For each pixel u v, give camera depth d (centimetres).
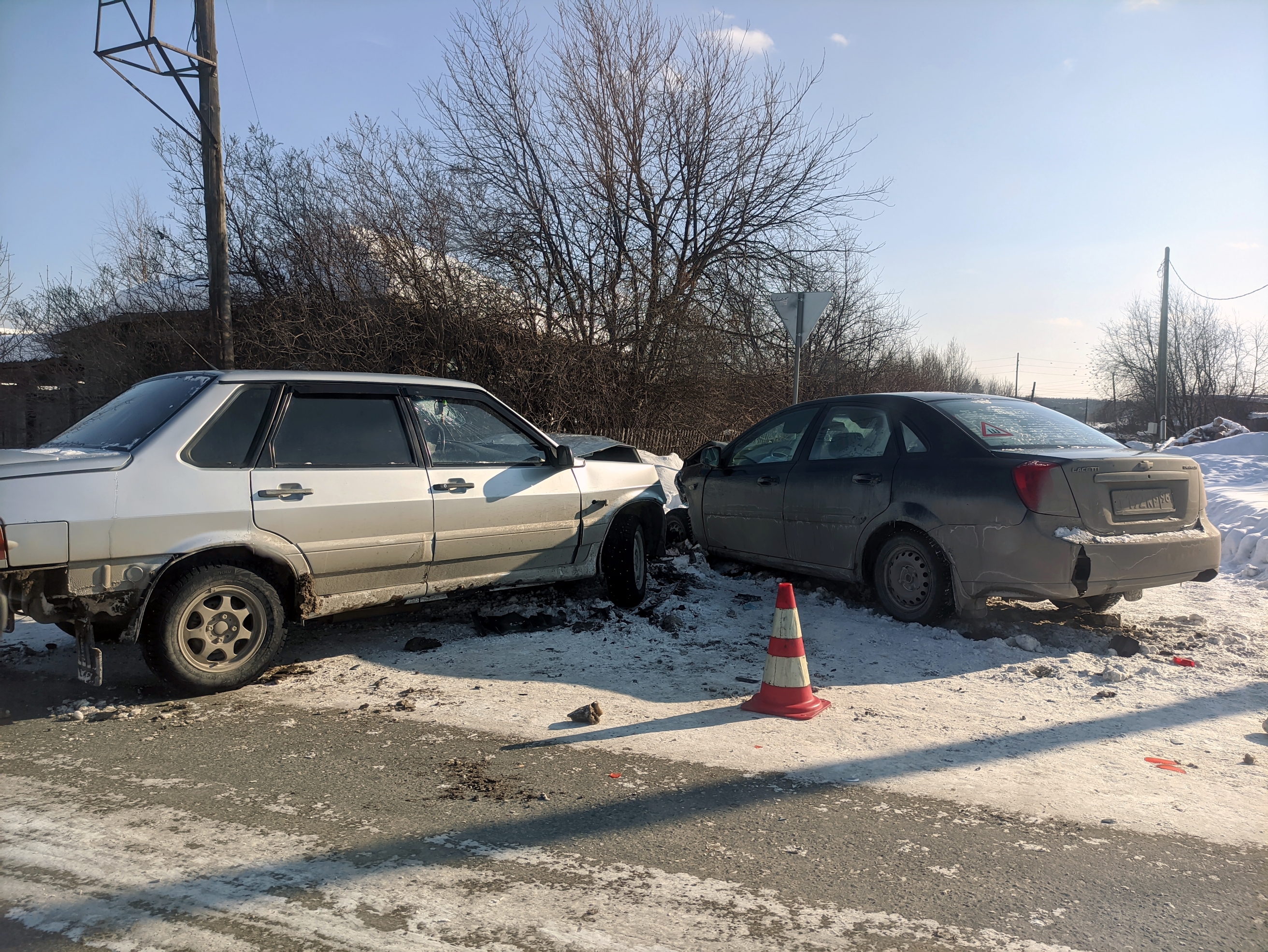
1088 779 365
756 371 1733
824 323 2183
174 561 439
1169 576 557
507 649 559
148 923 250
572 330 1491
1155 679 497
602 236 1595
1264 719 436
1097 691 477
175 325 1535
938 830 318
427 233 1428
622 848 301
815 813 331
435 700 461
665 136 1669
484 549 570
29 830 309
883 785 358
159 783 352
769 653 449
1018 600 659
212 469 456
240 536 459
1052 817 329
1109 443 625
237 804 333
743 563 806
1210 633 589
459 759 382
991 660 534
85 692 470
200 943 240
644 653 550
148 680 492
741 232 1722
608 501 651
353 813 326
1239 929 254
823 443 695
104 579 419
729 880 280
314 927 249
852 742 405
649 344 1572
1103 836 314
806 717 437
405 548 526
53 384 1922
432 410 566
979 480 560
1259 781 363
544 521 604
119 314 1677
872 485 627
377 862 288
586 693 475
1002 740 409
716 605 679
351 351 1290
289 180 1530
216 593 456
